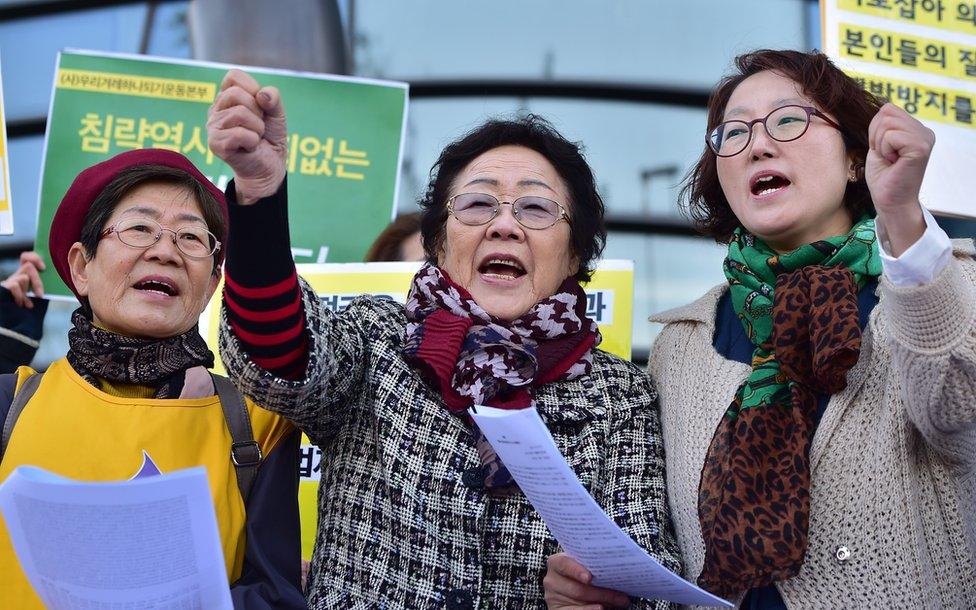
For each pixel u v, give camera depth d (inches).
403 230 277.1
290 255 158.2
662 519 179.3
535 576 171.9
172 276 180.5
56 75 285.7
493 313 189.5
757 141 183.2
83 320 180.7
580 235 199.5
